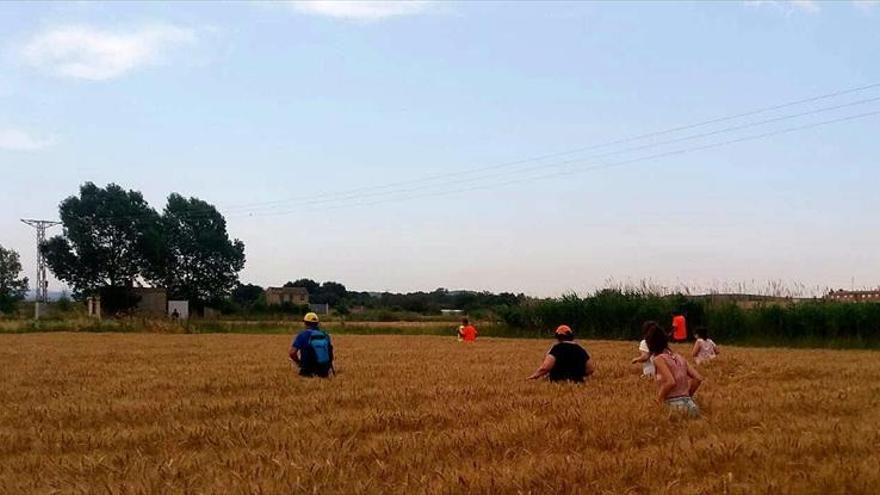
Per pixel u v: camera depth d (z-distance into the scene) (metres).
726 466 8.21
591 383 16.88
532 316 52.72
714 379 18.14
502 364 23.86
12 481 8.04
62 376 20.25
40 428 11.42
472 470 7.95
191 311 108.88
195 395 15.60
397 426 11.26
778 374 19.36
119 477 8.12
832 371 20.25
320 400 14.04
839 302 42.09
